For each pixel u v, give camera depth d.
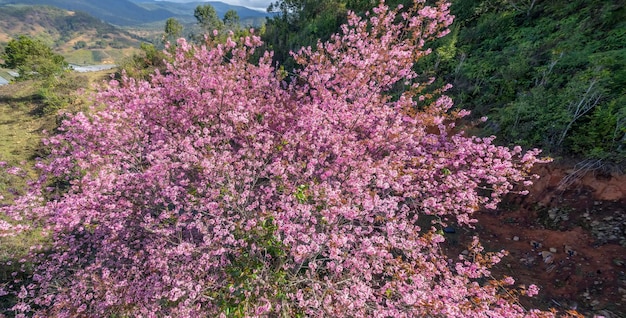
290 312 4.41
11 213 5.34
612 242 5.09
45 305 5.63
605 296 4.60
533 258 5.57
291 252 4.17
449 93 9.48
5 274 6.02
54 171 6.09
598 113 5.86
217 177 5.04
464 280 4.64
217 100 6.30
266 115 6.41
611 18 8.02
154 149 6.32
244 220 4.83
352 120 5.87
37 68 20.23
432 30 6.48
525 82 8.07
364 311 4.36
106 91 7.07
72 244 6.11
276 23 24.59
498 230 6.35
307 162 5.62
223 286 4.50
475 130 7.82
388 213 4.82
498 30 11.03
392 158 5.84
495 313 4.00
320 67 6.61
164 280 4.62
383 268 4.77
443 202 5.70
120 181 5.43
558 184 6.07
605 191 5.56
